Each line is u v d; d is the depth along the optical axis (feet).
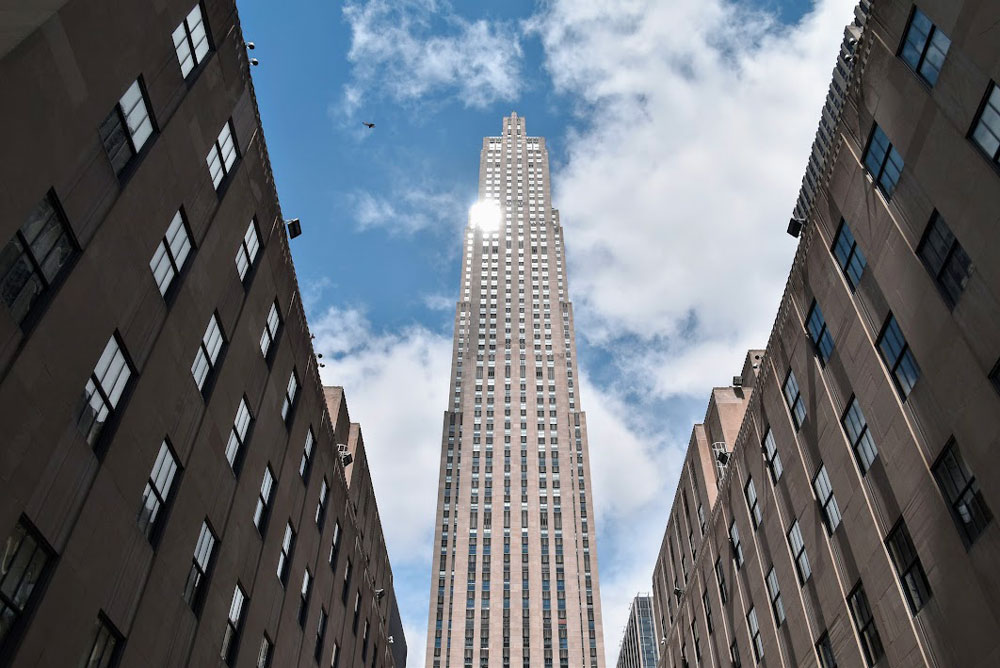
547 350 517.14
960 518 67.05
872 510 82.64
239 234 90.94
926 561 71.82
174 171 72.95
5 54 49.29
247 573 90.17
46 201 53.88
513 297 556.92
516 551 415.64
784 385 110.11
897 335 78.33
